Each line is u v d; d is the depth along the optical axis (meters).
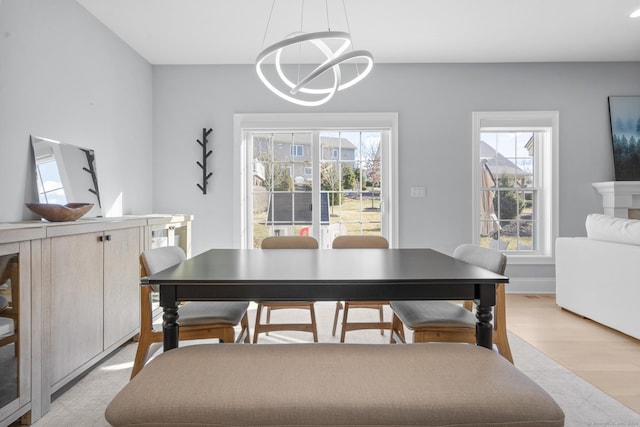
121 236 2.57
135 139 3.96
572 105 4.36
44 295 1.85
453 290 1.53
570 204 4.37
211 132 4.33
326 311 3.72
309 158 4.45
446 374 1.05
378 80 4.32
